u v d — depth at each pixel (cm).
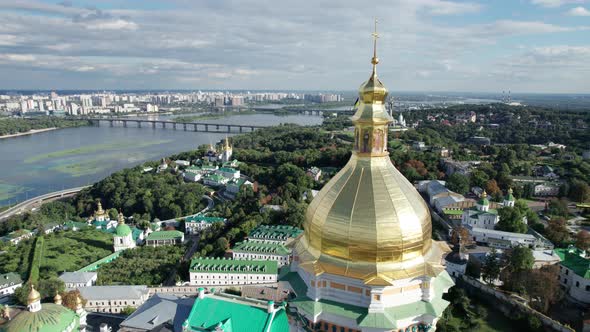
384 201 4688
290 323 5578
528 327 13212
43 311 11469
